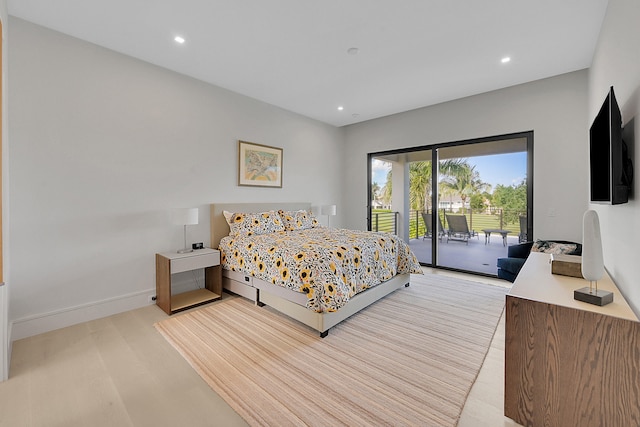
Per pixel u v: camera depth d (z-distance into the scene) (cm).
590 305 136
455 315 280
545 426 140
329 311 233
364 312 289
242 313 288
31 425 145
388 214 540
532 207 377
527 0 214
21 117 235
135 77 301
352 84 373
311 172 527
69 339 234
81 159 266
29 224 240
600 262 144
